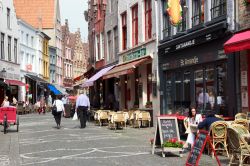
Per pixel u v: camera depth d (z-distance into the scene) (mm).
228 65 16141
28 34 57969
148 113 23406
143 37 26203
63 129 23500
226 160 11484
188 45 19438
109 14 34750
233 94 15828
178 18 19031
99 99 38844
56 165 11242
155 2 23875
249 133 10516
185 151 13406
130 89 29219
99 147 14945
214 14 17562
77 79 44531
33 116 41781
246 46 13367
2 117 21391
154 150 13453
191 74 19781
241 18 15508
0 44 44250
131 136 18969
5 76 44688
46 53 70500
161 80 23156
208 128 12398
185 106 20047
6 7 46562
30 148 15141
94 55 40469
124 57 30047
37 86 61594
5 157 13000
